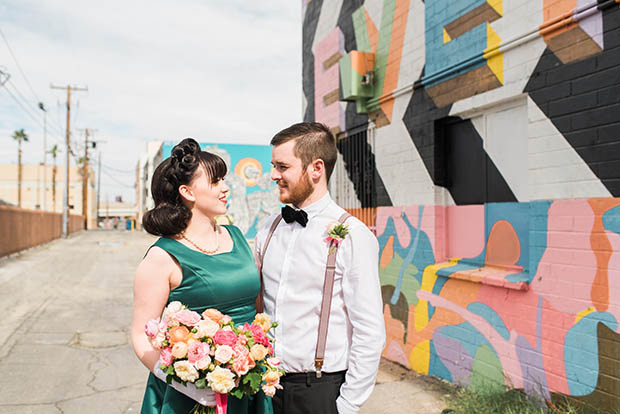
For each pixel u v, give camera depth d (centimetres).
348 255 185
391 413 342
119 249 2069
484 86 365
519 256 351
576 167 289
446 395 368
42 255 1733
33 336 579
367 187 536
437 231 423
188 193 186
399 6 470
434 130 424
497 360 346
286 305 191
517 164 352
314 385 185
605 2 268
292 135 197
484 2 361
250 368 165
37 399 386
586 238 282
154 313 175
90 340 566
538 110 316
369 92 513
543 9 310
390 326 481
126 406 374
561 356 296
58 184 6162
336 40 595
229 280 183
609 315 269
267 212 1773
